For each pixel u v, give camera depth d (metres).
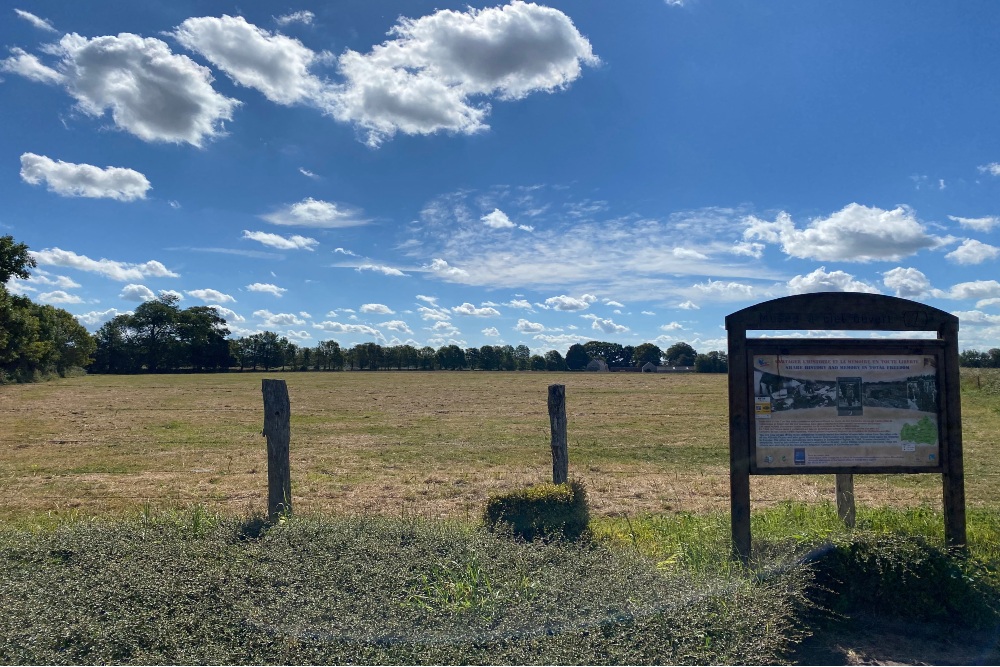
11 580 4.95
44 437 22.06
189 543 5.89
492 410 34.88
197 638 4.07
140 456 17.55
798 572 5.16
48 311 75.19
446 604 4.42
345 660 3.75
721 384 64.62
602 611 4.19
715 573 5.13
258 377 89.62
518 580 4.71
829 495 11.23
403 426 26.14
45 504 10.90
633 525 7.82
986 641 4.80
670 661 3.75
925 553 5.35
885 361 6.16
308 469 15.03
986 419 22.59
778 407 6.07
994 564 5.74
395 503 10.95
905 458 6.09
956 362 6.16
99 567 5.25
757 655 3.91
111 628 4.11
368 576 4.84
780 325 6.11
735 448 6.00
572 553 5.42
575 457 17.23
